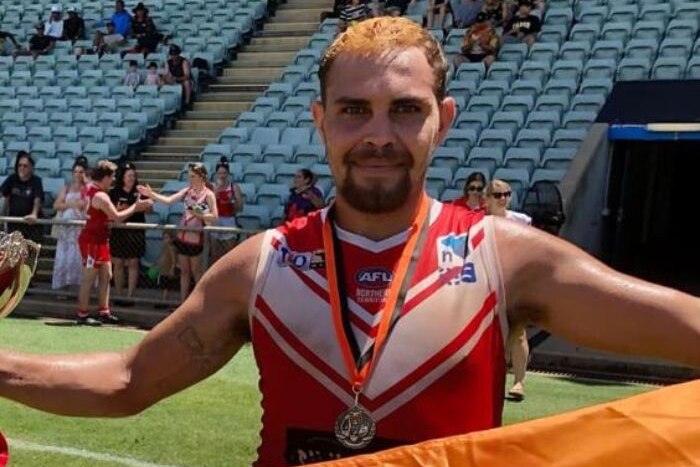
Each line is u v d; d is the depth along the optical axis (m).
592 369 7.95
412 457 1.63
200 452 5.09
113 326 9.95
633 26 14.34
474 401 1.69
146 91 16.69
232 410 6.07
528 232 1.77
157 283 10.40
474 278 1.73
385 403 1.68
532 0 15.18
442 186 11.43
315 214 1.88
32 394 1.87
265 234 1.88
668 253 14.67
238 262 1.85
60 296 11.12
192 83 17.00
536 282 1.74
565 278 1.71
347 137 1.72
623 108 11.77
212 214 9.99
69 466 4.79
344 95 1.71
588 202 11.30
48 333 9.31
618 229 12.16
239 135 14.59
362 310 1.73
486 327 1.71
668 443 1.58
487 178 11.31
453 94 13.61
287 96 15.79
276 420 1.75
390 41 1.72
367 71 1.70
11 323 9.97
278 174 12.98
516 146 12.03
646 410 1.62
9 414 5.83
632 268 13.14
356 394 1.69
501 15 15.23
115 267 10.48
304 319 1.74
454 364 1.68
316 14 19.11
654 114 11.42
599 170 11.50
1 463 1.95
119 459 4.93
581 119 12.03
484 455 1.62
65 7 21.64
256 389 6.71
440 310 1.70
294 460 1.71
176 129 16.27
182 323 1.87
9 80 18.42
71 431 5.46
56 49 19.55
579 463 1.60
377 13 16.56
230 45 18.45
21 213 11.34
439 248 1.76
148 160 15.26
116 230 10.21
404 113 1.72
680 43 12.95
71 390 1.87
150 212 12.59
